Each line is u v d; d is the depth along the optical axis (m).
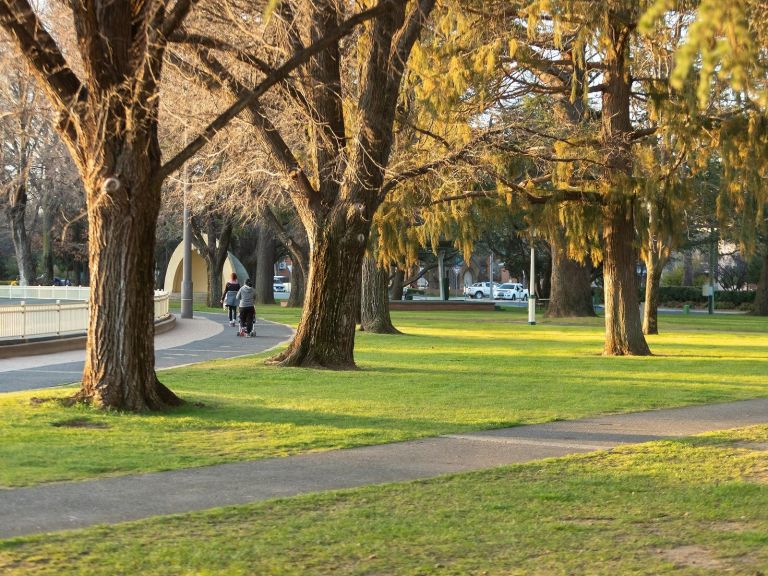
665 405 15.73
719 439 12.08
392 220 25.75
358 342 31.56
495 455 10.89
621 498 8.59
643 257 28.16
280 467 10.02
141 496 8.48
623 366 23.44
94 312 13.87
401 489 8.88
